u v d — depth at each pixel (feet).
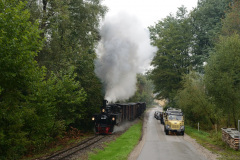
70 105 62.34
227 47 67.31
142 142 61.72
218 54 68.95
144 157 43.57
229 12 136.98
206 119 102.37
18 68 29.50
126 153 45.70
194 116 105.81
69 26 72.84
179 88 141.69
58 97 54.49
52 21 62.90
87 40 78.64
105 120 77.87
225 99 61.26
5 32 27.32
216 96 64.28
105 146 54.95
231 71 62.95
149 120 154.71
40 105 39.81
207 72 67.51
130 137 67.10
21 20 30.45
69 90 57.26
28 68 30.73
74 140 65.36
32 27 32.27
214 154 47.01
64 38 70.08
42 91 41.37
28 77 31.27
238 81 65.10
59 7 64.08
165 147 54.08
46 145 55.31
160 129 96.68
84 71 76.28
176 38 153.58
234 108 62.75
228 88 60.59
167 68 152.05
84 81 76.02
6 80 29.53
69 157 41.86
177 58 148.66
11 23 28.78
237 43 66.49
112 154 45.57
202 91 91.91
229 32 126.52
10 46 27.76
